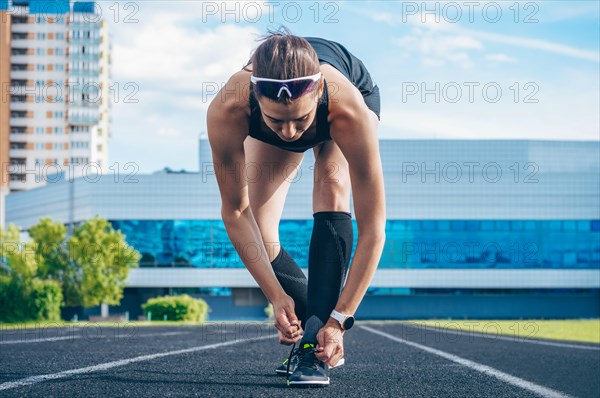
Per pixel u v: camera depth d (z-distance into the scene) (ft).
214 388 8.26
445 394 8.16
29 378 8.91
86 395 7.41
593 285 146.72
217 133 8.69
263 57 7.57
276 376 10.01
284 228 140.67
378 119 10.33
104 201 146.92
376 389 8.59
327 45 9.41
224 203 9.28
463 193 145.07
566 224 146.30
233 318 148.87
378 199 8.96
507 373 10.91
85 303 92.27
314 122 8.55
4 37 260.42
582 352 16.37
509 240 145.79
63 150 261.03
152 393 7.64
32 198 175.63
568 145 152.25
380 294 147.02
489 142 145.69
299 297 10.37
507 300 149.48
